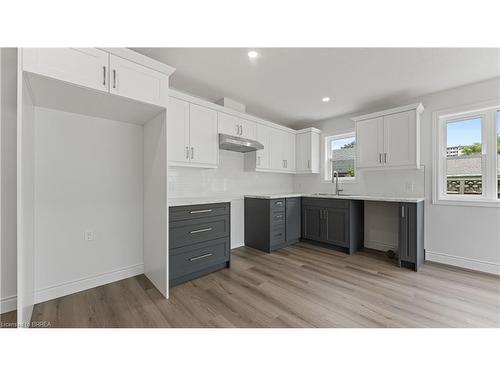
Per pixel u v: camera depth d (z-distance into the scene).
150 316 1.82
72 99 1.90
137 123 2.64
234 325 1.71
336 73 2.61
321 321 1.76
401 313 1.86
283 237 3.71
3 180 1.86
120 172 2.54
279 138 4.13
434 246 3.11
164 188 2.19
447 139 3.11
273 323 1.73
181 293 2.21
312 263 3.03
